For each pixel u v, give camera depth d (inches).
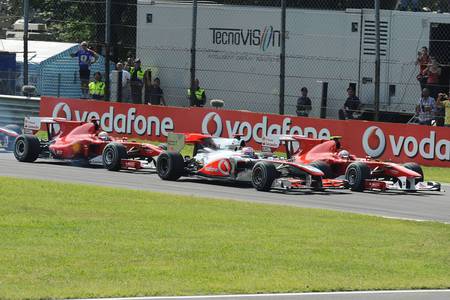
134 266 1052.5
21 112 2810.0
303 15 2866.6
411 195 1863.9
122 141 2128.4
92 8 3843.5
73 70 3390.7
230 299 920.3
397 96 2783.0
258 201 1667.1
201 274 1025.5
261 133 2509.8
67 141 2130.9
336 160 1931.6
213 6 3014.3
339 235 1307.8
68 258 1080.2
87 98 3004.4
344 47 2817.4
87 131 2137.1
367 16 2790.4
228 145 1943.9
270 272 1050.7
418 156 2332.7
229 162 1862.7
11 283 949.8
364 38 2792.8
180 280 991.6
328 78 2842.0
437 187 1916.8
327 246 1222.3
